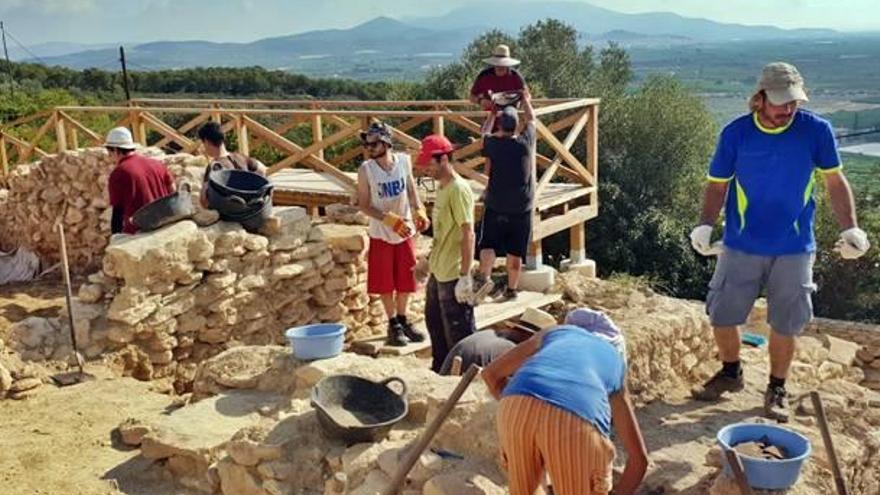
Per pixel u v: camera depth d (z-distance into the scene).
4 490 4.91
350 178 10.37
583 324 3.71
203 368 6.08
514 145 7.74
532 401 3.27
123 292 6.79
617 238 22.58
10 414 5.92
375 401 4.90
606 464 3.27
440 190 6.37
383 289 7.35
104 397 6.20
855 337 10.88
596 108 10.76
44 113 13.38
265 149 17.72
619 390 3.53
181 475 5.06
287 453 4.67
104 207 10.17
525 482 3.37
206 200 7.57
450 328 6.51
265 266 7.65
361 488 4.32
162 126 12.12
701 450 4.74
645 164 23.47
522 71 24.95
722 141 4.89
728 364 5.57
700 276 22.64
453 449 4.41
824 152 4.67
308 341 5.68
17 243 11.45
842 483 3.75
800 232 4.83
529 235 8.20
